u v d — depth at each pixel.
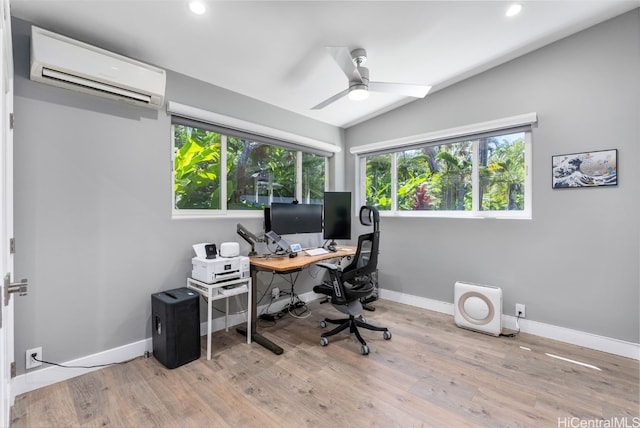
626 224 2.23
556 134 2.50
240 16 1.87
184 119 2.53
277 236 2.84
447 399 1.76
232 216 2.91
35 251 1.83
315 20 1.96
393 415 1.63
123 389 1.84
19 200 1.77
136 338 2.25
